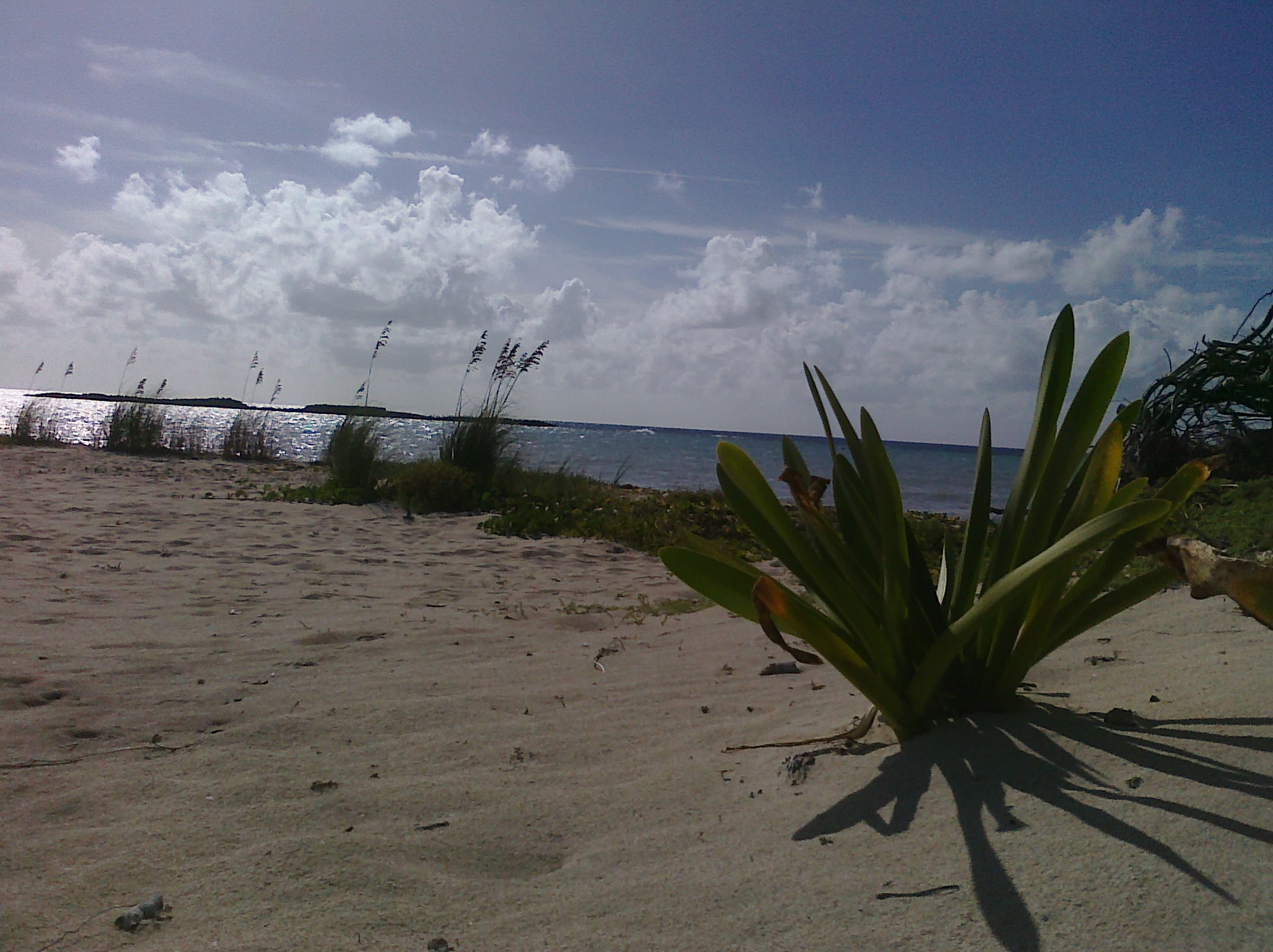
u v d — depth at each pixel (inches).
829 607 85.1
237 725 106.3
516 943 56.0
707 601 204.2
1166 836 55.6
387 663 138.9
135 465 453.7
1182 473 73.5
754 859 65.0
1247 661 92.9
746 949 52.2
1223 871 51.0
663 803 81.5
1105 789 63.7
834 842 65.2
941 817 65.1
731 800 80.5
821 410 88.4
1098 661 106.1
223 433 684.1
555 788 86.5
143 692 117.3
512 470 404.5
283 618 168.1
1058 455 81.1
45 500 304.7
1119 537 77.0
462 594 204.8
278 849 70.4
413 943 56.5
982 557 89.2
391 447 452.1
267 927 58.6
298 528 288.0
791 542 79.8
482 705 116.5
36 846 71.7
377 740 101.8
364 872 66.9
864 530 88.0
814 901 56.6
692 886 61.8
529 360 412.2
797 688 122.6
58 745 97.0
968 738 77.3
